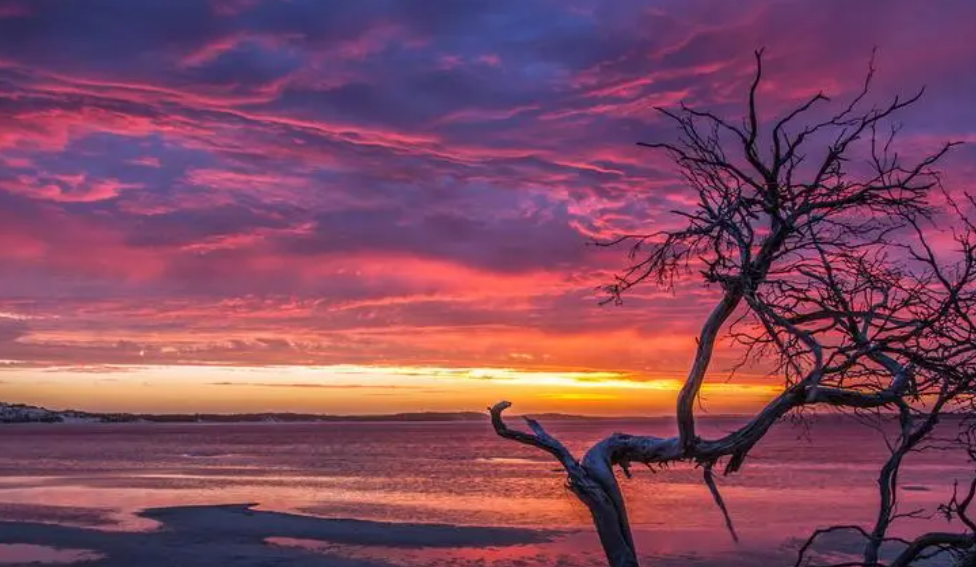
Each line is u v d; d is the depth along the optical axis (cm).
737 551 2244
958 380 530
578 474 611
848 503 3509
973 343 523
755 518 2978
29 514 3038
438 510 3331
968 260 527
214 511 3078
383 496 3981
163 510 3145
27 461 7856
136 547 2289
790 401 558
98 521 2808
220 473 5931
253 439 17200
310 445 13225
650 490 4138
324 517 2984
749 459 7244
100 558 2141
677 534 2547
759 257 539
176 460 8112
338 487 4606
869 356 555
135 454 9638
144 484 4750
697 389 570
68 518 2902
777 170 531
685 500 3644
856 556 2117
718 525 2773
